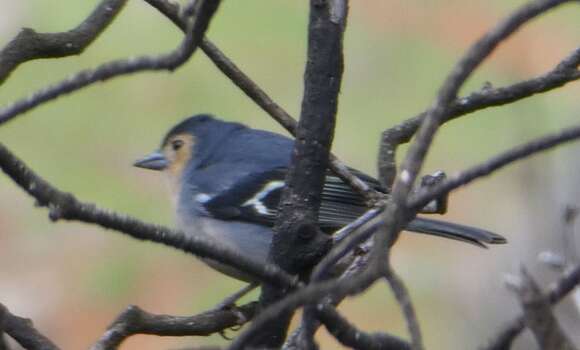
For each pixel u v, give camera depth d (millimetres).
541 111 14773
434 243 13484
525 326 3088
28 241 14531
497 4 16359
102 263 14266
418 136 3312
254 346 4090
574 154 10844
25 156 15680
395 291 3105
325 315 3451
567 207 4160
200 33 3779
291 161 4316
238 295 7508
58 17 16703
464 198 13664
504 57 15781
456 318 12648
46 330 13938
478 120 15297
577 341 5359
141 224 3562
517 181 12023
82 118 15969
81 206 3512
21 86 16406
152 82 16250
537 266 10625
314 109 4293
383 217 3254
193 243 3613
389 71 16484
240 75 5105
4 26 16703
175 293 13961
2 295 14148
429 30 16594
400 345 3572
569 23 15719
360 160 15602
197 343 10211
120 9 5211
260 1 17234
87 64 16578
